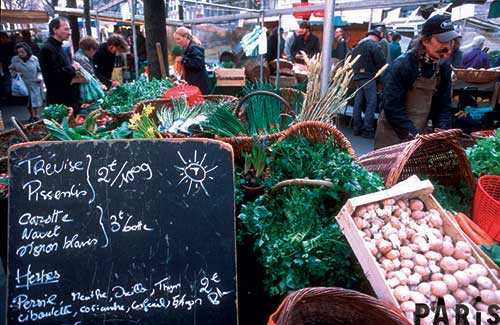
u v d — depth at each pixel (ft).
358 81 18.08
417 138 5.32
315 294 3.52
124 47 17.69
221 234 4.04
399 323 3.41
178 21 25.95
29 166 3.91
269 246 4.38
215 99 10.21
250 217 4.65
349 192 4.86
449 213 4.79
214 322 3.89
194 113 7.68
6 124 22.49
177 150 4.13
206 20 22.17
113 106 10.25
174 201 4.04
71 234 3.88
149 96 11.04
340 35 24.25
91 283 3.82
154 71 17.29
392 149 5.89
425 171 6.24
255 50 16.33
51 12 27.94
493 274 4.05
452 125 15.60
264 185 5.14
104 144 4.04
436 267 4.07
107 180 4.00
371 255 3.95
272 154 5.38
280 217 4.89
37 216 3.85
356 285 4.58
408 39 29.55
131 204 3.99
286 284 4.15
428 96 7.93
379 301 3.53
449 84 8.31
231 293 3.95
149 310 3.84
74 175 3.96
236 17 18.26
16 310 3.70
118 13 31.89
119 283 3.85
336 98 6.84
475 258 4.22
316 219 4.73
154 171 4.07
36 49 30.14
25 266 3.77
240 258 5.05
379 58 17.44
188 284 3.92
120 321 3.80
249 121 6.77
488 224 5.12
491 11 19.38
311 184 4.80
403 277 3.92
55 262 3.82
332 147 5.58
